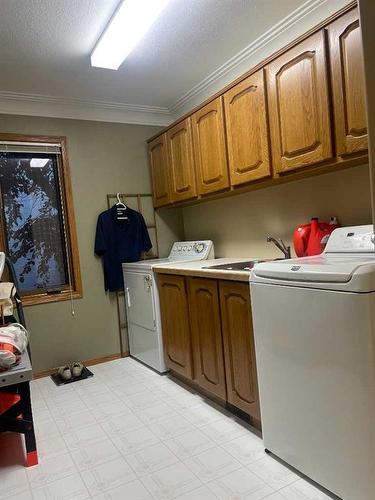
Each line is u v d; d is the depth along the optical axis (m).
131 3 1.94
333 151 1.86
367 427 1.33
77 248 3.39
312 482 1.63
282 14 2.24
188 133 3.01
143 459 1.90
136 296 3.29
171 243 3.87
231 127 2.53
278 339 1.67
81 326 3.41
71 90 3.07
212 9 2.12
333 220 2.23
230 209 3.19
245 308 2.01
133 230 3.58
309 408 1.55
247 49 2.61
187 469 1.79
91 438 2.14
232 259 3.00
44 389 2.90
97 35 2.26
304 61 1.96
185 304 2.61
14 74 2.71
